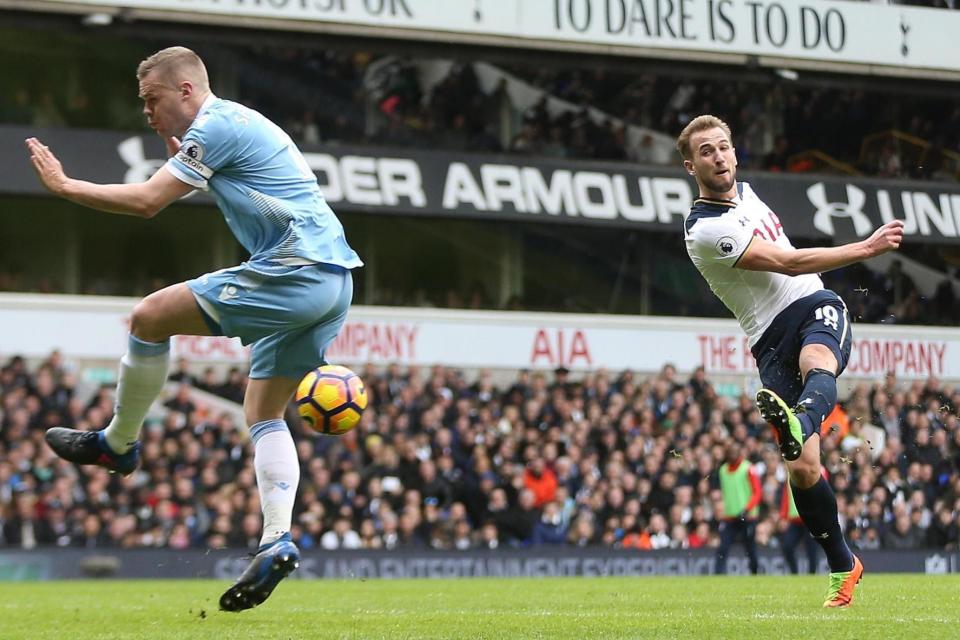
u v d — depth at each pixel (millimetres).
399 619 5828
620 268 23891
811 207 22328
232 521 15734
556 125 22609
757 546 17094
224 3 19125
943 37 22391
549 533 16797
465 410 17734
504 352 21203
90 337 19266
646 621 5496
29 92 21578
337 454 16797
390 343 20703
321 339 5652
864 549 16625
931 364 22359
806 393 5809
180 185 5285
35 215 21547
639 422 18500
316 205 5461
